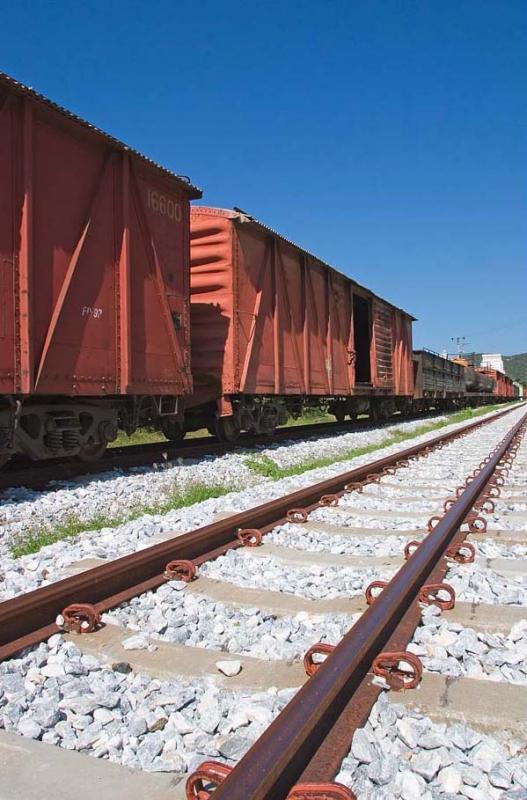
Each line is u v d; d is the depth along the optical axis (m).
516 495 8.23
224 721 2.63
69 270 8.42
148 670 3.12
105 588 4.07
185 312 11.02
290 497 6.78
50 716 2.66
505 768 2.24
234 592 4.30
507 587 4.29
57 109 8.10
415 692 2.76
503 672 3.02
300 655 3.29
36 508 6.79
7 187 7.52
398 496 8.35
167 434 13.55
